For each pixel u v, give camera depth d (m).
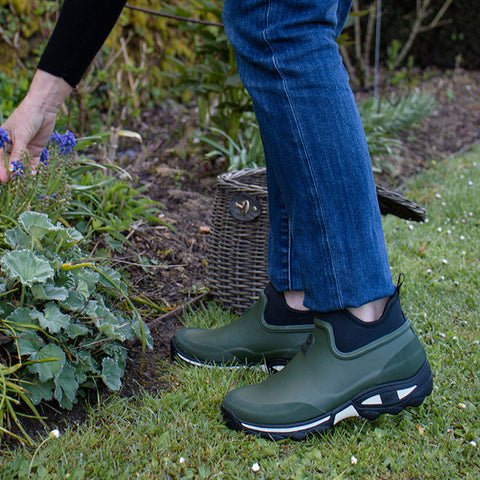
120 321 1.36
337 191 0.99
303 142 0.97
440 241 2.29
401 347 1.11
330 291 1.04
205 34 2.70
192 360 1.38
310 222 1.01
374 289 1.05
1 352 1.17
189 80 2.89
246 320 1.36
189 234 2.21
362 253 1.03
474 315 1.67
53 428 1.13
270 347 1.33
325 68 0.95
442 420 1.17
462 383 1.31
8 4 3.15
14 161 1.24
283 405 1.11
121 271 1.74
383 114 3.94
